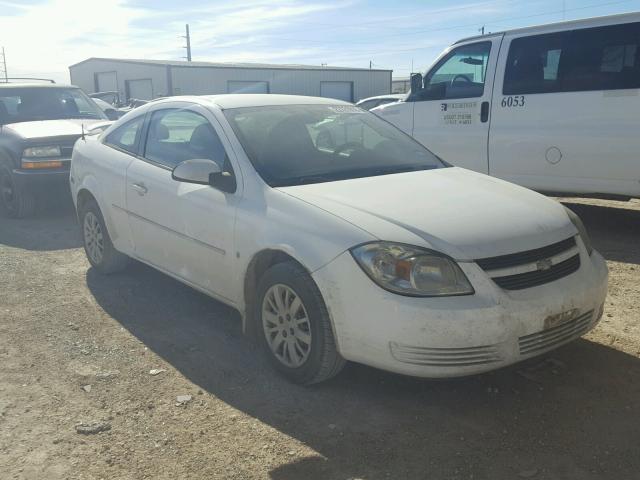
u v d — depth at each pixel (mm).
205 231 4062
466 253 3092
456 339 2982
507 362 3082
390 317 3029
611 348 3949
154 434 3131
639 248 6344
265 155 4012
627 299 4820
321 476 2787
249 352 4051
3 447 3018
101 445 3037
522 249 3215
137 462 2906
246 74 41344
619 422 3143
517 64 7129
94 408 3377
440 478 2750
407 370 3055
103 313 4754
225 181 3984
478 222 3295
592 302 3406
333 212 3385
